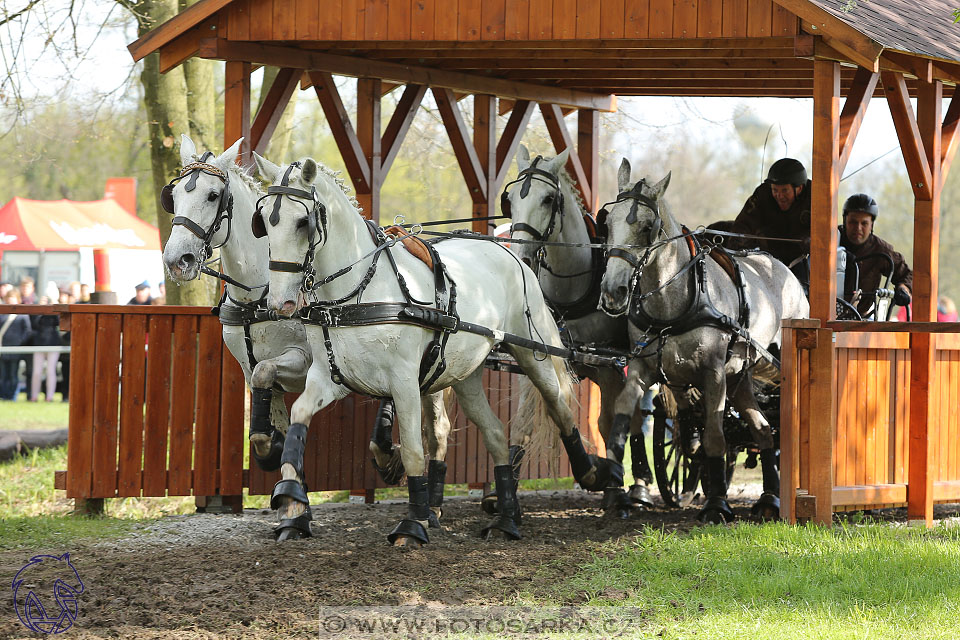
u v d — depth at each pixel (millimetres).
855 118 10898
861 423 11320
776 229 13602
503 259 10586
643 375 11156
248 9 11852
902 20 11305
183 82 19047
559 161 11734
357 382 9164
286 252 8508
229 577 8289
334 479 12812
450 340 9539
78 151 42250
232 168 10367
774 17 10258
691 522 11188
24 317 25562
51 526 10648
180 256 9789
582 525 11242
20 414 22859
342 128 13570
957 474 12164
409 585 8086
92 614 7309
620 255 10172
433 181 30531
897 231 55750
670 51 12469
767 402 12531
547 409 11180
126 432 11812
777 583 7988
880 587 7938
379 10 11555
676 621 7230
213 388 11953
